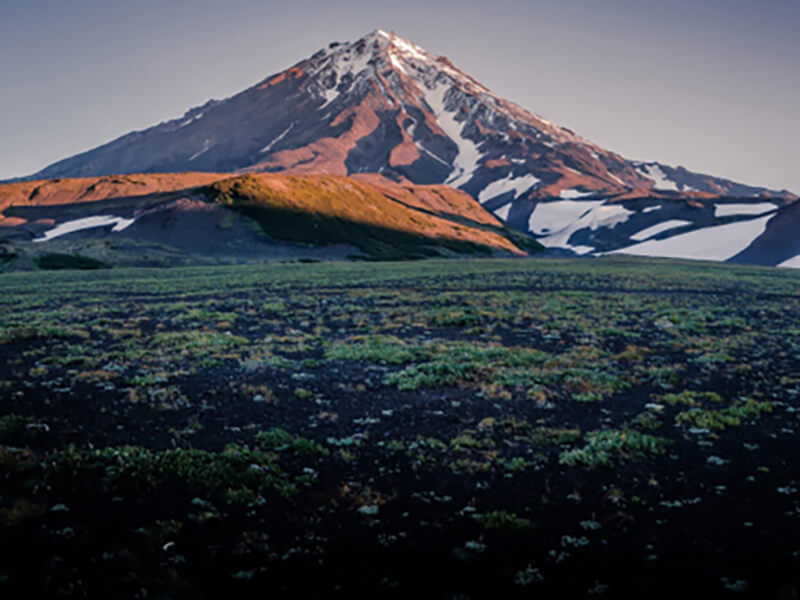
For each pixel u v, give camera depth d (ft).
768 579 29.76
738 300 175.63
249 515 35.04
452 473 43.32
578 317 126.21
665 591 28.71
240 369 74.23
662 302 160.45
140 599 26.32
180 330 106.32
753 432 52.54
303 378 70.59
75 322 114.93
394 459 45.96
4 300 157.28
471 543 32.55
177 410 55.77
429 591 28.43
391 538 33.09
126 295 178.50
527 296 170.30
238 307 144.46
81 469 38.29
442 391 66.23
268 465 42.65
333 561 30.71
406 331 109.29
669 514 36.99
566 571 30.40
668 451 48.16
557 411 59.06
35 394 58.65
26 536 30.17
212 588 27.68
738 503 38.50
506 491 40.34
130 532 31.68
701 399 63.52
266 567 29.66
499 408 59.77
